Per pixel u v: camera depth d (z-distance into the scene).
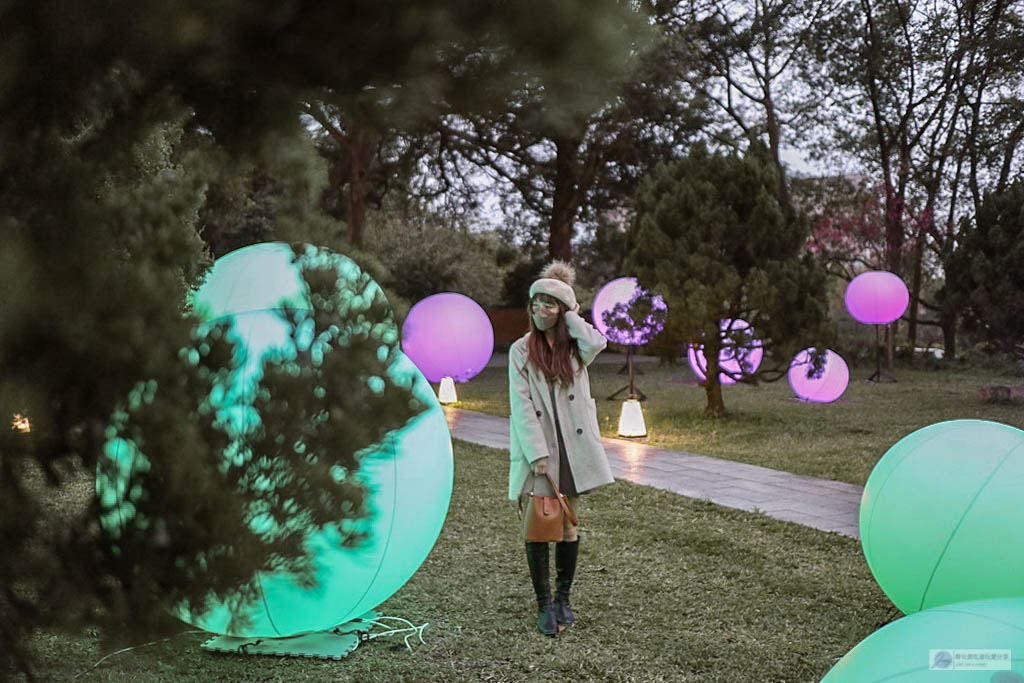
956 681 1.70
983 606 1.96
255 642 4.04
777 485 8.32
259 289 3.17
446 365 15.24
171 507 1.55
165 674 3.62
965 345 27.92
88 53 1.52
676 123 23.80
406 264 34.75
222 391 1.66
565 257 25.28
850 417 13.80
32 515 1.60
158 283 1.69
